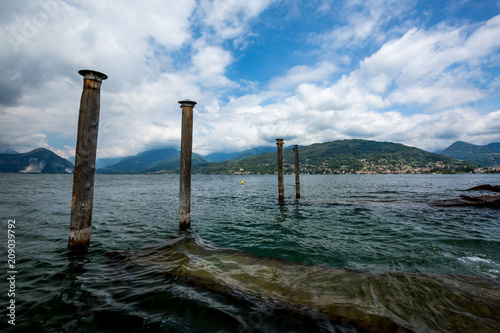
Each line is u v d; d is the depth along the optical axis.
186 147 8.12
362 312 3.41
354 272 4.88
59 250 6.04
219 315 3.33
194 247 6.55
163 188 35.97
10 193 22.95
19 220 9.86
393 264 5.58
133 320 3.17
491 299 3.73
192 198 22.08
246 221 10.82
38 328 2.96
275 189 36.41
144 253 5.98
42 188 31.17
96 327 3.01
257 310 3.47
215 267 5.11
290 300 3.77
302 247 6.91
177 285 4.23
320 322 3.19
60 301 3.61
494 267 5.44
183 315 3.31
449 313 3.39
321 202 17.47
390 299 3.78
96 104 5.66
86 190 5.74
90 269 4.88
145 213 12.56
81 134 5.56
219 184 55.62
